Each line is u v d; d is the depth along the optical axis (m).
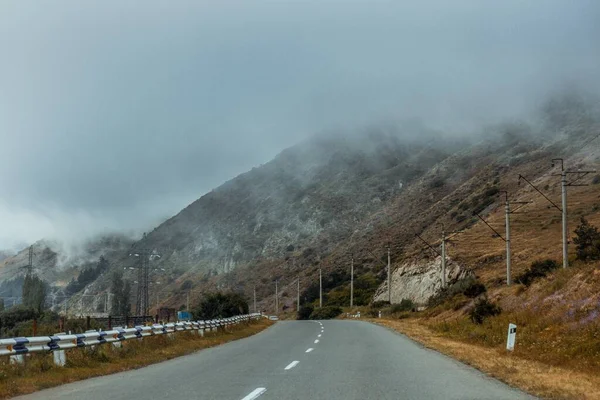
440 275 77.62
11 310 60.41
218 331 36.66
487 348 23.95
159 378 13.91
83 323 37.06
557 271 37.25
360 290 105.62
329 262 135.00
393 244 121.44
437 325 40.28
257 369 15.48
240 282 156.12
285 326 50.62
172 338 25.92
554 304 29.38
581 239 45.88
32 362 15.05
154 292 182.25
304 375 13.95
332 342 27.02
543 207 89.56
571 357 18.56
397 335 33.22
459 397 10.58
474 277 63.09
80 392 11.71
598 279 27.94
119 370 16.22
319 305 109.06
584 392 11.28
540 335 23.89
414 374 14.21
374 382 12.63
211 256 197.88
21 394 11.84
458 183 151.25
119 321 43.88
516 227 83.44
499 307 36.78
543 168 118.00
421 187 162.00
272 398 10.42
